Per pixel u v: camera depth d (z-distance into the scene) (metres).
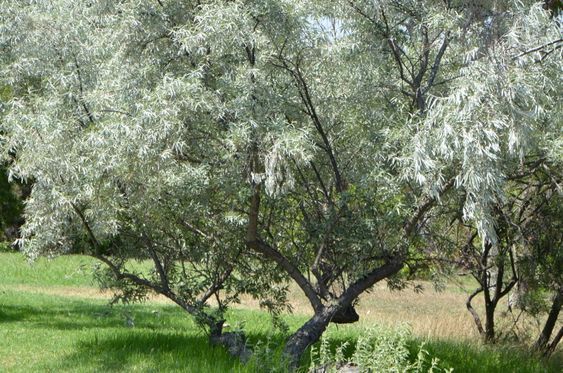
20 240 10.95
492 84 7.65
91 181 9.47
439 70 10.51
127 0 9.73
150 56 9.59
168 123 8.34
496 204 10.38
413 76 10.09
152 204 9.83
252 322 16.97
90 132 9.21
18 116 9.94
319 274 10.04
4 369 10.75
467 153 7.48
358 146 10.11
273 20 9.45
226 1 9.41
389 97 10.45
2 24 14.72
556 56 8.32
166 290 11.07
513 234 11.23
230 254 10.87
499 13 8.80
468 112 7.57
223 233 10.42
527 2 9.41
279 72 10.01
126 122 8.73
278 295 11.44
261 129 8.74
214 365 9.89
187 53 9.59
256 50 9.54
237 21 8.87
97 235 10.74
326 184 10.39
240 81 9.04
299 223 10.41
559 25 8.60
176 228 10.63
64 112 10.33
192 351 10.84
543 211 11.23
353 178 9.94
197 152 9.60
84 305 20.14
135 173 9.15
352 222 9.66
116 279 11.41
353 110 10.15
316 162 10.26
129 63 9.58
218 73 9.59
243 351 10.35
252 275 11.11
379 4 9.66
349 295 9.99
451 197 9.52
